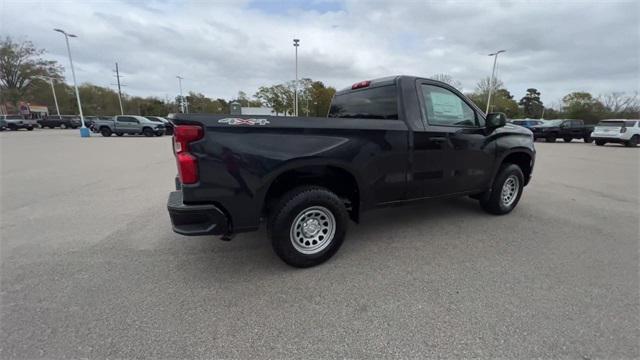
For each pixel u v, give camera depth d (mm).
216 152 2539
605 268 3010
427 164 3578
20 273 2959
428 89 3641
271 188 3057
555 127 22156
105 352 1969
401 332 2143
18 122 35188
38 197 5785
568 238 3758
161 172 8555
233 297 2568
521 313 2324
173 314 2348
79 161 10727
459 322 2234
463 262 3158
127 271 3008
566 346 1991
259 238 3844
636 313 2314
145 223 4371
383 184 3334
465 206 5137
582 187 6672
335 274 2941
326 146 2906
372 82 3818
